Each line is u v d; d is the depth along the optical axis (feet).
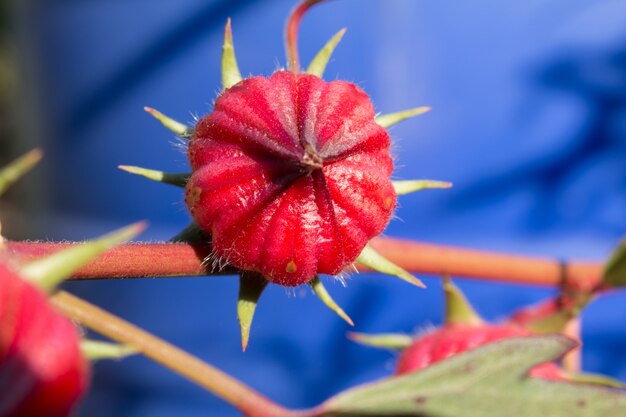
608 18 0.99
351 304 1.05
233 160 0.69
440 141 1.01
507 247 1.02
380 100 1.01
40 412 0.60
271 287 1.06
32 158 0.69
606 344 1.03
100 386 1.16
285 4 1.01
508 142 1.01
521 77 1.00
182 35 1.03
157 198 1.09
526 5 0.99
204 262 0.70
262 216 0.69
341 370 1.06
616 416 0.69
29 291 0.60
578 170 1.01
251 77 0.71
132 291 1.12
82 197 1.15
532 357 0.70
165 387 1.13
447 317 0.83
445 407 0.70
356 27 1.01
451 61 1.01
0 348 0.59
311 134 0.69
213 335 1.09
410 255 0.82
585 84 1.00
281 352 1.07
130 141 1.09
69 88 1.14
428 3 1.00
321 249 0.69
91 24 1.10
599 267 0.85
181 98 1.04
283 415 0.70
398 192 0.74
